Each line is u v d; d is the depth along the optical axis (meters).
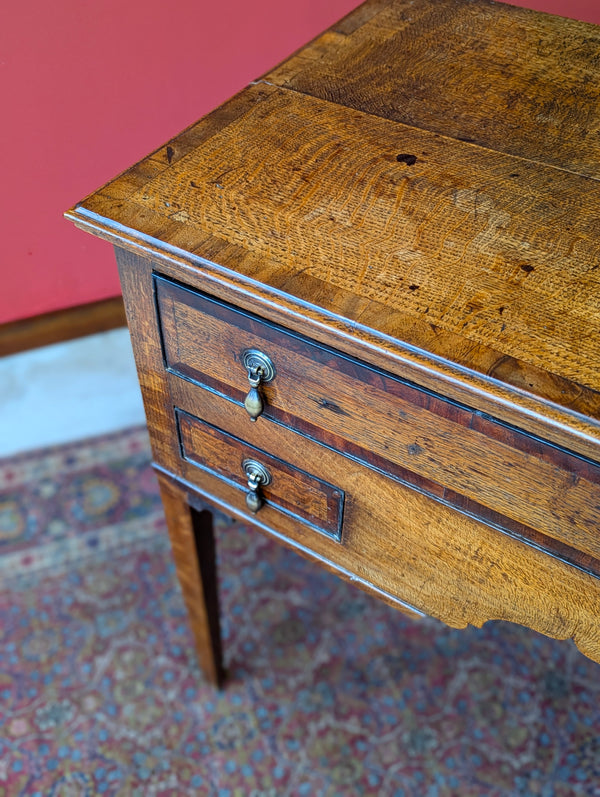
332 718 1.00
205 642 0.95
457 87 0.67
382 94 0.66
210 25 1.02
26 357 1.28
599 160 0.60
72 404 1.29
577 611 0.55
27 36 0.94
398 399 0.51
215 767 0.97
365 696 1.02
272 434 0.61
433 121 0.64
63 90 1.01
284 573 1.14
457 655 1.06
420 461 0.54
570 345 0.48
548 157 0.61
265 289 0.51
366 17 0.75
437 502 0.56
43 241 1.15
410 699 1.02
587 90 0.67
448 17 0.75
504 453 0.49
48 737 0.99
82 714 1.00
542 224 0.55
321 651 1.06
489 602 0.60
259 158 0.60
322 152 0.60
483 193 0.57
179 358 0.61
